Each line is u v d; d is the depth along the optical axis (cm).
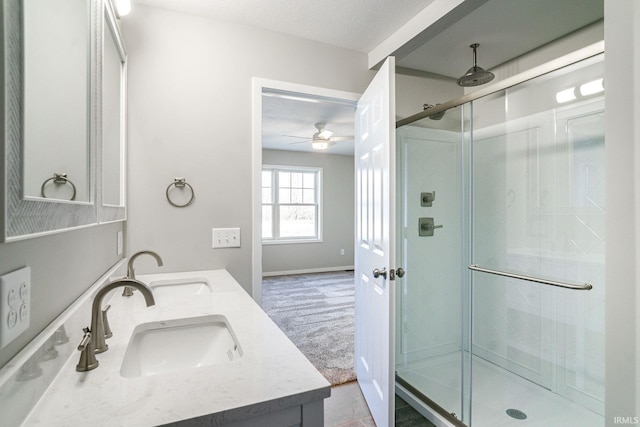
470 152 225
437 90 268
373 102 192
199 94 193
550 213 195
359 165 230
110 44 135
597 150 173
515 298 216
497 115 209
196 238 192
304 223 659
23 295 61
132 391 69
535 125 194
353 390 221
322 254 664
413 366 235
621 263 92
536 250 203
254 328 107
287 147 603
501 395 203
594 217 178
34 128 60
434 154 236
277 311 394
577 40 206
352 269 688
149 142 181
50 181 69
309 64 221
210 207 195
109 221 127
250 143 204
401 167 247
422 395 203
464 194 235
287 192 645
